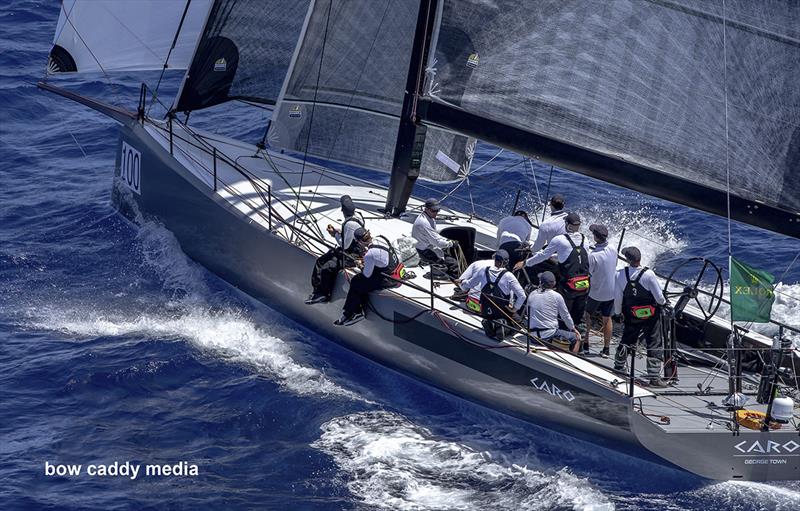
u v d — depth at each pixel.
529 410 50.56
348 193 66.75
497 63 49.84
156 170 66.88
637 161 48.66
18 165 83.50
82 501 44.62
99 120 93.94
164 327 59.69
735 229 79.00
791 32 44.22
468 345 51.19
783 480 47.16
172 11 66.31
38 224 72.25
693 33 45.94
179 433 50.06
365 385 55.12
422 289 52.06
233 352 57.62
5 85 99.81
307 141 64.75
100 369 54.81
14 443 48.62
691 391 49.81
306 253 57.09
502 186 81.06
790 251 75.25
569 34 48.19
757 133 46.22
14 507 43.88
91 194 77.38
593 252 50.44
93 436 49.50
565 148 49.47
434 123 51.84
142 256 67.75
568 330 50.84
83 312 60.97
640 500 46.09
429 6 52.69
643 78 47.44
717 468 46.62
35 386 53.31
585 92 48.62
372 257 53.25
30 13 123.38
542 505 45.47
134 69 66.88
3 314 60.31
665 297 53.03
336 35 60.84
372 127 65.38
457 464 48.44
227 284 64.12
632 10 46.75
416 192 79.50
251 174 66.62
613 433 47.81
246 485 46.25
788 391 49.84
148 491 45.50
